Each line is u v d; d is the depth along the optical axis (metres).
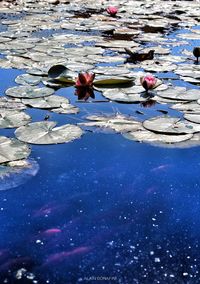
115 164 2.30
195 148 2.39
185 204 2.12
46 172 2.24
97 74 3.15
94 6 6.68
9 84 3.00
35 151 2.35
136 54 3.50
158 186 2.20
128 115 2.64
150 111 2.69
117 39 4.18
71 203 2.11
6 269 1.84
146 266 1.88
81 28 4.64
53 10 6.05
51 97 2.80
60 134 2.45
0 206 2.09
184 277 1.82
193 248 1.96
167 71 3.28
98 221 2.05
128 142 2.42
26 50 3.67
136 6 6.86
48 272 1.83
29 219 2.04
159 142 2.42
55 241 1.97
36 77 3.08
